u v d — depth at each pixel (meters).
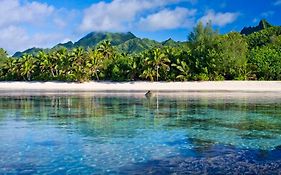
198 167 15.84
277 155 17.91
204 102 47.69
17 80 119.44
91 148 19.70
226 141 21.45
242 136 23.06
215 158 17.36
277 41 119.31
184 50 103.88
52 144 20.75
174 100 51.41
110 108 40.53
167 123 28.86
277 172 15.01
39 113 36.00
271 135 23.38
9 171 15.52
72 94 67.19
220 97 56.78
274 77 91.31
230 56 91.69
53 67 112.62
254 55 96.56
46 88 94.00
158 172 15.22
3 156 17.95
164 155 18.06
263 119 31.05
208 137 22.75
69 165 16.39
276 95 61.00
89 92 73.81
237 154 18.14
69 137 22.84
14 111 37.91
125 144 20.72
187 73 94.81
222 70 93.69
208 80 92.56
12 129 25.92
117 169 15.73
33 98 56.69
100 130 25.50
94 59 105.38
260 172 15.02
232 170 15.31
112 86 94.00
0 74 122.62
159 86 89.75
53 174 15.13
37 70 116.19
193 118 31.86
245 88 79.69
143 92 73.00
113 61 106.50
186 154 18.23
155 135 23.52
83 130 25.50
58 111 37.72
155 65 96.38
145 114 34.88
